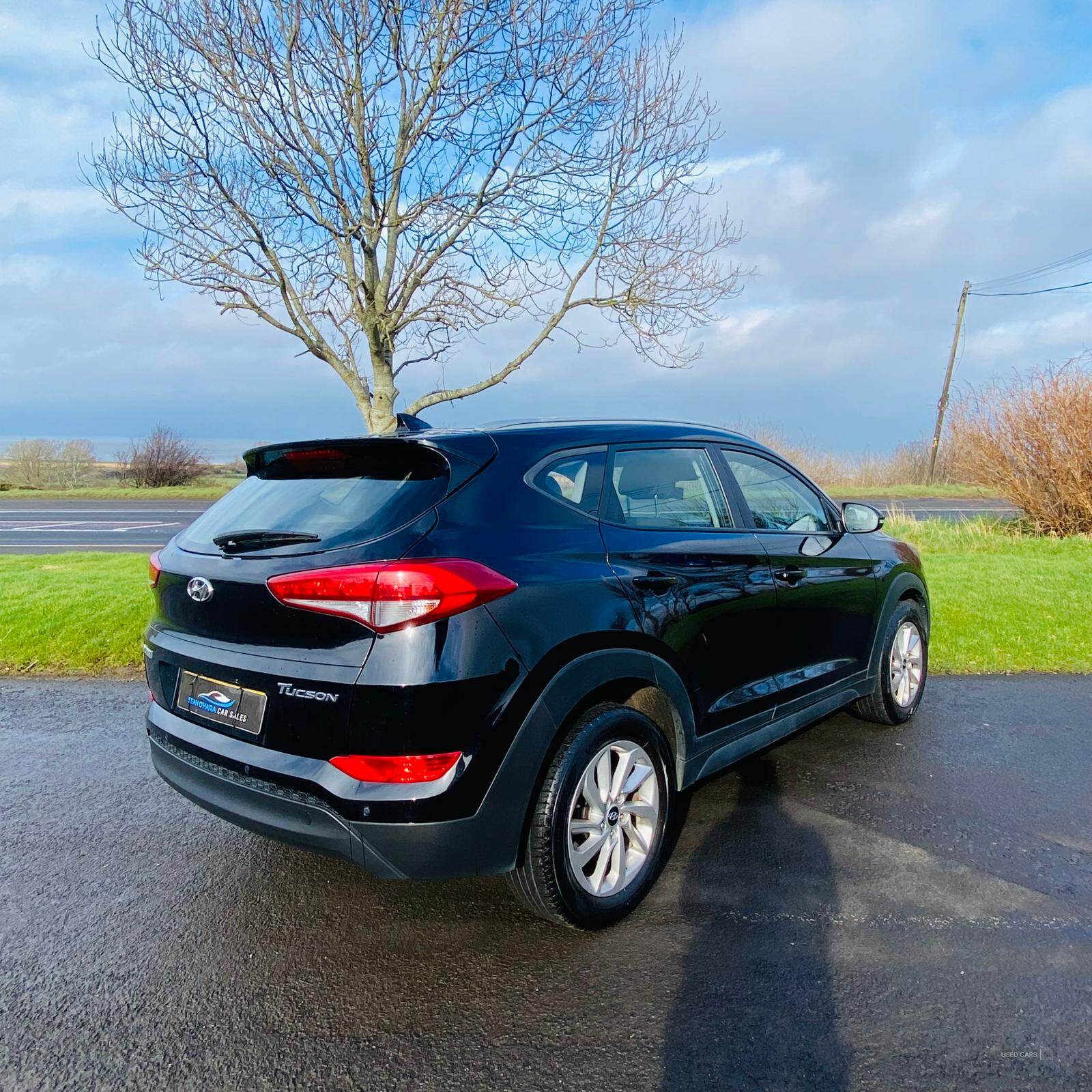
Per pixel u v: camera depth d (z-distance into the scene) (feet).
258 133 18.51
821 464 76.18
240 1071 6.70
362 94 18.81
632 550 9.29
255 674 7.94
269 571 7.88
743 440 12.46
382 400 21.70
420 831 7.29
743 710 10.81
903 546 15.44
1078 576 28.68
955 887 9.39
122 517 68.39
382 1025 7.25
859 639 13.66
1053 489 41.11
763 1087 6.40
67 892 9.59
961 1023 7.08
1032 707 16.35
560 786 8.08
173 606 9.27
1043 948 8.16
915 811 11.46
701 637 9.95
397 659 7.20
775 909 8.98
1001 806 11.59
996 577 28.60
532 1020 7.28
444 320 21.86
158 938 8.64
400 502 8.06
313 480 9.34
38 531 57.11
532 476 8.83
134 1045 7.00
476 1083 6.53
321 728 7.46
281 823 7.77
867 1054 6.73
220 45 18.29
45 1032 7.17
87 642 21.07
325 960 8.24
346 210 19.67
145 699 17.56
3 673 19.60
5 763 13.78
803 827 11.00
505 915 9.09
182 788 8.92
